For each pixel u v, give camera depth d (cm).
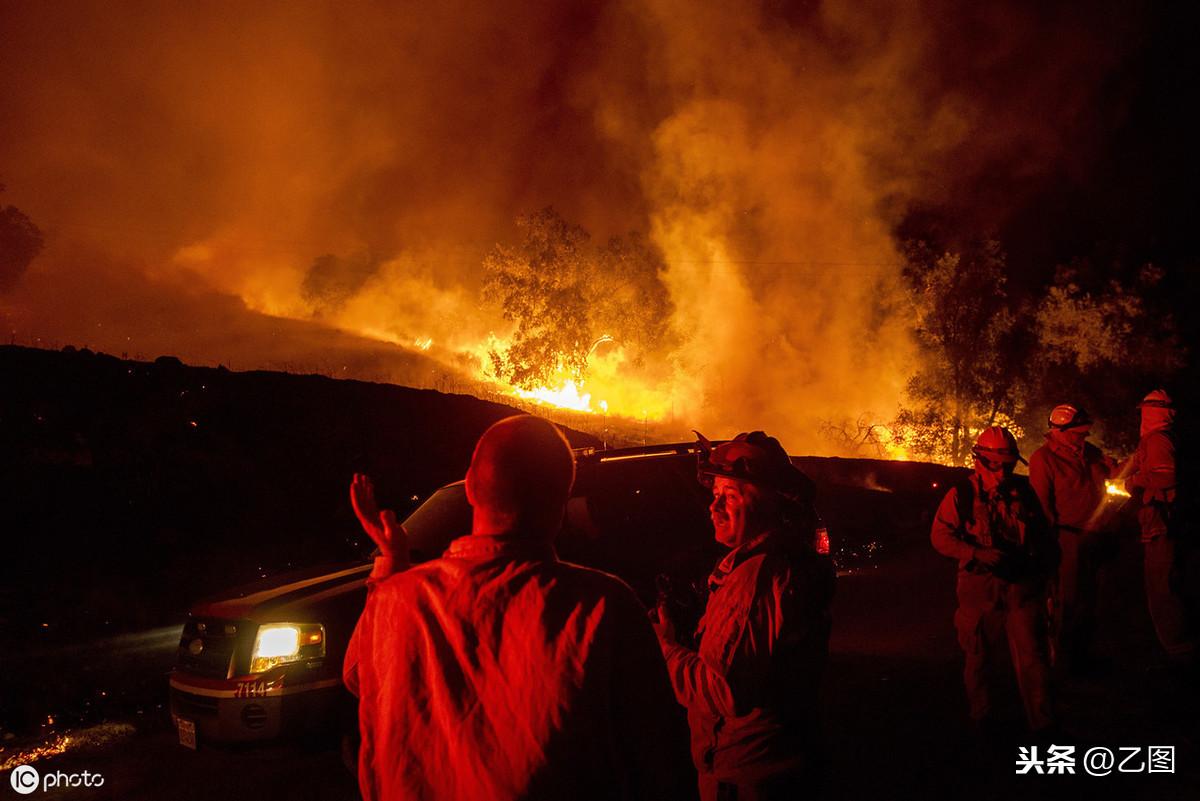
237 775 497
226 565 909
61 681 629
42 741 550
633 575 558
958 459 4847
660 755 178
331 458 1203
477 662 177
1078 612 619
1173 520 619
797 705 250
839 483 1095
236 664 471
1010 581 478
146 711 614
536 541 190
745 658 241
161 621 780
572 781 171
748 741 248
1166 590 620
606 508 569
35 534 863
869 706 588
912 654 720
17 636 688
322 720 471
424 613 185
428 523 584
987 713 490
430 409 1489
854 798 443
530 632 176
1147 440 634
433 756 177
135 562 873
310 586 513
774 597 244
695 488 609
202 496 1020
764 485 263
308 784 483
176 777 495
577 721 172
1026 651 477
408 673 184
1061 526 621
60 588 788
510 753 172
